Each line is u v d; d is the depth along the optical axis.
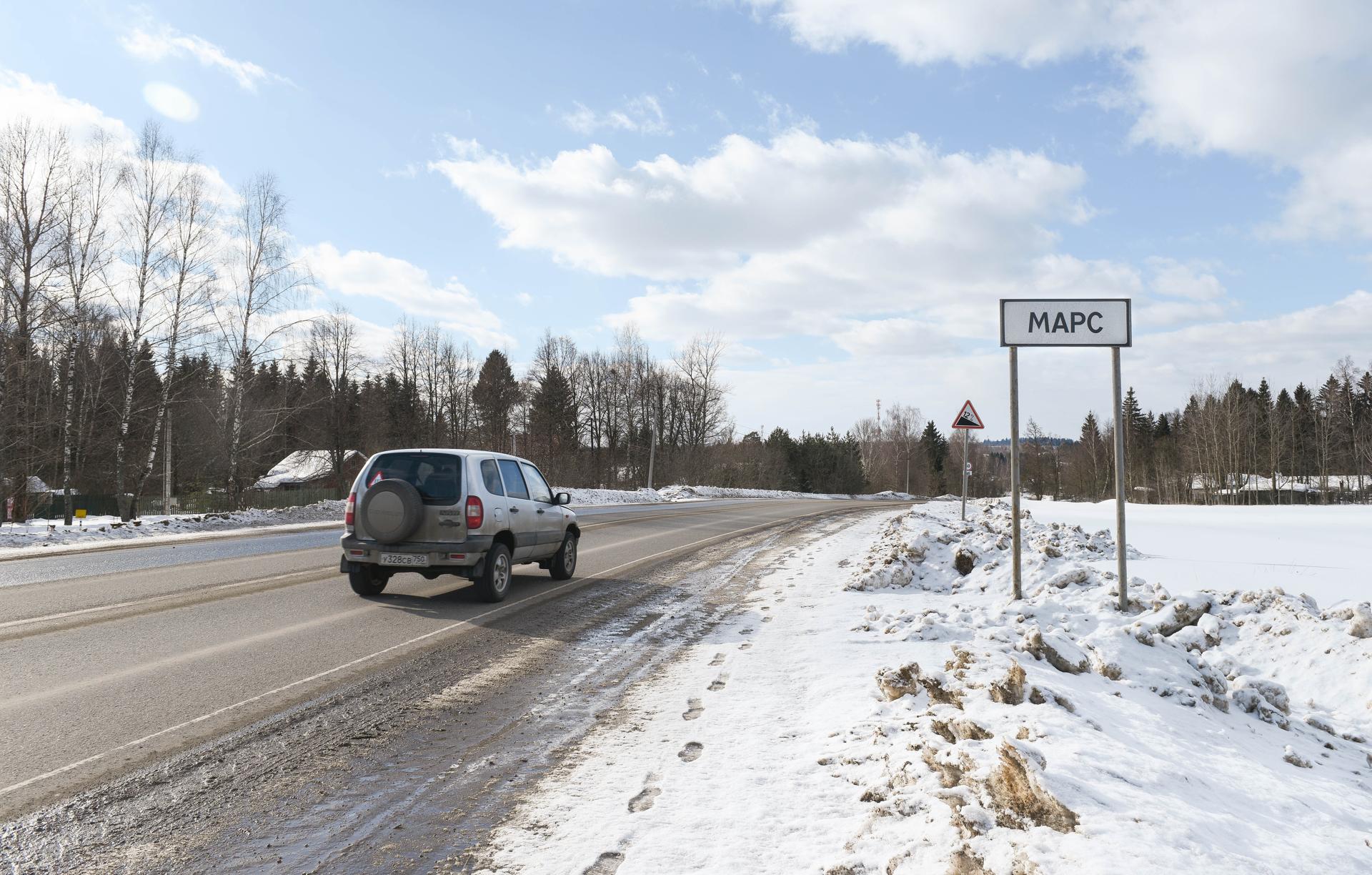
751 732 4.46
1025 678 4.34
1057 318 7.94
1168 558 11.84
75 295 26.88
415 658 6.35
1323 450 68.50
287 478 59.03
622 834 3.15
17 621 7.30
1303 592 8.64
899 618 7.20
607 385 73.62
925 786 3.29
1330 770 4.29
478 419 70.19
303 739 4.39
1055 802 2.84
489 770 3.94
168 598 8.62
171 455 36.25
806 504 37.25
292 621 7.60
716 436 70.94
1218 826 2.89
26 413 27.48
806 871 2.80
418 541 8.69
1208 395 67.44
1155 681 5.26
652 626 7.83
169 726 4.57
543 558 10.72
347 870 2.91
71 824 3.29
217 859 3.00
